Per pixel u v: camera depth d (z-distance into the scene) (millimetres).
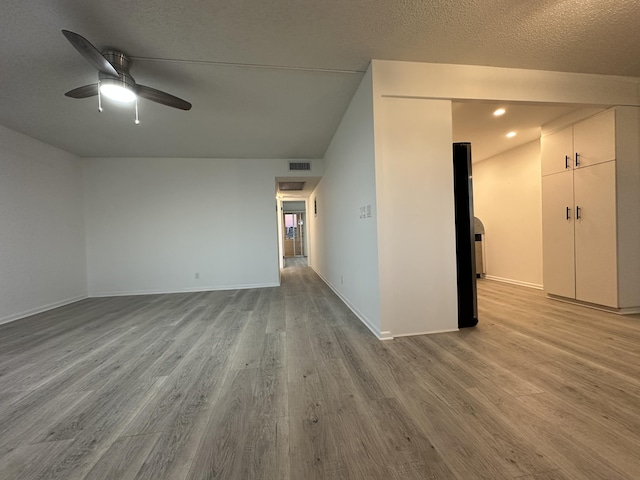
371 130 2373
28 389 1724
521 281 4594
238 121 3436
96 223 4730
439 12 1793
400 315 2471
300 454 1159
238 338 2539
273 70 2400
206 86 2629
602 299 2984
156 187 4883
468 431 1261
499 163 4949
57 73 2330
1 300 3287
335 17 1812
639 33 2047
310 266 8039
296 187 6391
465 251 2650
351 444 1205
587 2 1735
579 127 3127
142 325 3006
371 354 2104
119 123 3396
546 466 1058
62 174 4266
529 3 1734
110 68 1901
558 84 2602
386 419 1358
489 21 1891
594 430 1242
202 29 1885
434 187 2475
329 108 3178
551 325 2643
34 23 1771
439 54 2266
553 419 1324
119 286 4793
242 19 1803
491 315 2994
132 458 1161
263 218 5145
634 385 1594
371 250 2541
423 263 2482
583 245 3146
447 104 2463
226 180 5051
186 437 1276
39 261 3803
